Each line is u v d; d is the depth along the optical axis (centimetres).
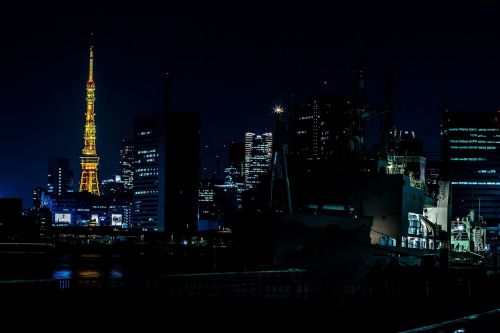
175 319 5812
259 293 6325
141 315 5797
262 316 5931
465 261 12175
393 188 9862
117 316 5747
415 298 7150
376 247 8869
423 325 7044
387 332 6594
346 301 6372
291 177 10006
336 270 8425
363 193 9894
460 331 7338
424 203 12456
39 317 5578
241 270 7425
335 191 9931
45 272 12694
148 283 6209
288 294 6406
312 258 8256
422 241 11462
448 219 13150
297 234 8181
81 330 5575
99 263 16500
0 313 5525
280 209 9719
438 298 7494
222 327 5831
